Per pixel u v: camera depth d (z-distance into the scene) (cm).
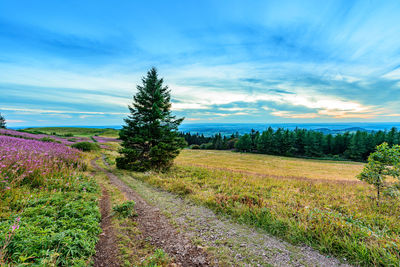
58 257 317
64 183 750
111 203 703
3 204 465
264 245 447
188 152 6406
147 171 1447
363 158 6059
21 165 720
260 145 7156
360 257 384
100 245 409
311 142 6706
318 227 488
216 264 373
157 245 434
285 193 907
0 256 272
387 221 572
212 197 775
